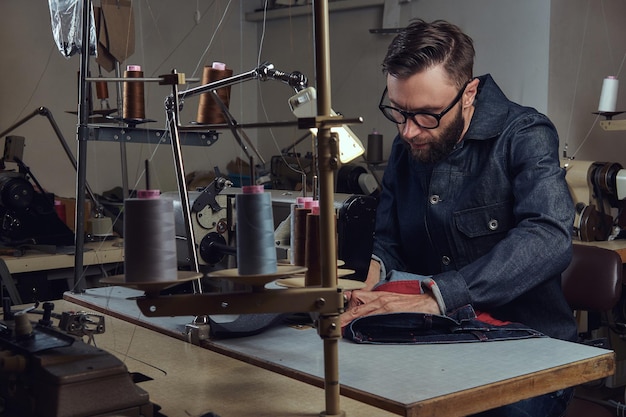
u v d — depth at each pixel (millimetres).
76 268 2508
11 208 3928
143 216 1166
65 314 1701
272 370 1626
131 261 1171
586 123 5520
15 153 4062
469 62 2070
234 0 7426
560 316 2191
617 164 4297
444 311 1882
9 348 1337
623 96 5812
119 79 1900
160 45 6926
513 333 1834
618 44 5770
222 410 1340
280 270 1270
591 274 2842
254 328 1892
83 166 2480
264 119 7531
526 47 5289
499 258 1938
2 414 1326
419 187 2371
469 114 2199
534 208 2016
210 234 2480
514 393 1489
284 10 7113
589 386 4035
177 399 1407
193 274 1233
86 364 1238
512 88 5395
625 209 4453
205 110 2449
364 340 1795
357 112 6621
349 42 6629
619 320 3924
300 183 5703
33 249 3947
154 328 2012
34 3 6262
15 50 6191
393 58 2039
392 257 2426
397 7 6074
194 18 7117
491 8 5465
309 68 7027
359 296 1933
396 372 1537
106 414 1211
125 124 3131
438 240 2270
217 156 7305
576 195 4344
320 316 1248
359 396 1408
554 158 2107
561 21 5230
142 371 1603
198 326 1856
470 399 1411
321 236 1243
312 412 1319
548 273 1954
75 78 6516
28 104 6273
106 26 3178
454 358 1646
